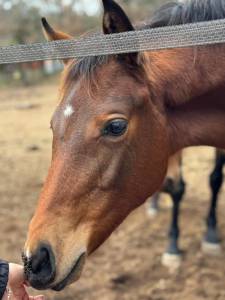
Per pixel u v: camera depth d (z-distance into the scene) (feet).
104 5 6.57
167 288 11.88
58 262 6.50
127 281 12.23
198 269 12.55
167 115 7.50
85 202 6.75
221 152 12.41
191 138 7.73
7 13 57.77
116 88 6.81
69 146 6.66
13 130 29.55
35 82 58.39
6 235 14.47
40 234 6.49
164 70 7.32
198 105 7.63
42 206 6.66
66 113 6.75
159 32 6.41
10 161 22.18
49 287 6.51
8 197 17.51
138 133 6.98
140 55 6.93
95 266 12.80
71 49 6.71
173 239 12.92
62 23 52.24
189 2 7.71
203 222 14.76
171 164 12.11
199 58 7.41
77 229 6.75
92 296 11.66
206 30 6.22
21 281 6.63
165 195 17.08
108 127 6.68
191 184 17.90
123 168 6.93
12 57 6.95
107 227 7.10
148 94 7.04
